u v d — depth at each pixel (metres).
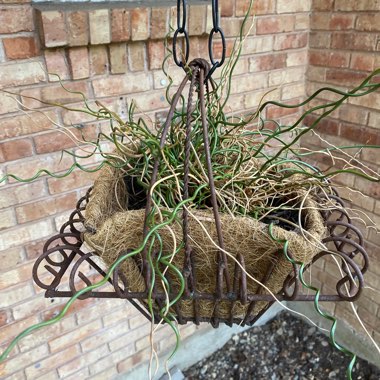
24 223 1.24
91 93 1.19
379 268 1.65
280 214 0.70
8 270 1.28
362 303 1.81
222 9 1.33
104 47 1.16
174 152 0.69
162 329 1.82
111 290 1.53
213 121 0.71
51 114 1.16
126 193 0.75
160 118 1.34
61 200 1.28
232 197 0.68
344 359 1.95
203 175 0.64
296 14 1.56
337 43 1.54
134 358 1.79
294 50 1.62
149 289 0.53
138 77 1.26
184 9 0.55
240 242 0.56
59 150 1.21
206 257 0.57
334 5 1.50
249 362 2.03
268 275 0.58
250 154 0.76
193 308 0.63
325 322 2.04
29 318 1.40
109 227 0.56
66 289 1.41
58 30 1.04
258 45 1.50
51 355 1.52
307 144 1.78
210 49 0.57
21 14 1.02
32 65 1.08
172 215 0.49
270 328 2.19
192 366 2.03
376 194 1.56
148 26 1.16
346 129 1.60
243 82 1.52
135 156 0.68
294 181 0.70
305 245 0.54
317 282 1.95
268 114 1.66
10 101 1.08
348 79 1.54
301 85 1.71
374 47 1.42
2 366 1.41
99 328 1.61
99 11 1.07
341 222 0.64
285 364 2.00
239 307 0.63
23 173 1.17
